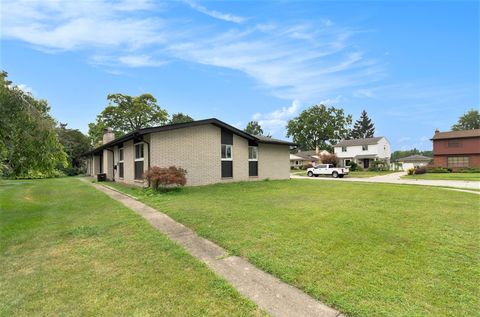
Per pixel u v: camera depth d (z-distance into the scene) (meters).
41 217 7.19
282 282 3.47
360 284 3.35
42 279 3.57
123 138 14.04
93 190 13.46
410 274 3.62
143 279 3.54
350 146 50.47
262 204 8.71
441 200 9.88
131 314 2.77
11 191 13.23
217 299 3.06
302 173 39.75
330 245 4.73
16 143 7.59
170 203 8.92
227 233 5.45
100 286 3.37
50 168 8.35
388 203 9.07
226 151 16.05
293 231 5.57
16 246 4.88
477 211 7.71
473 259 4.14
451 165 36.12
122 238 5.27
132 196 10.80
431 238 5.14
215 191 12.09
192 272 3.75
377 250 4.50
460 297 3.04
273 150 19.84
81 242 5.08
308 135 67.94
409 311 2.78
